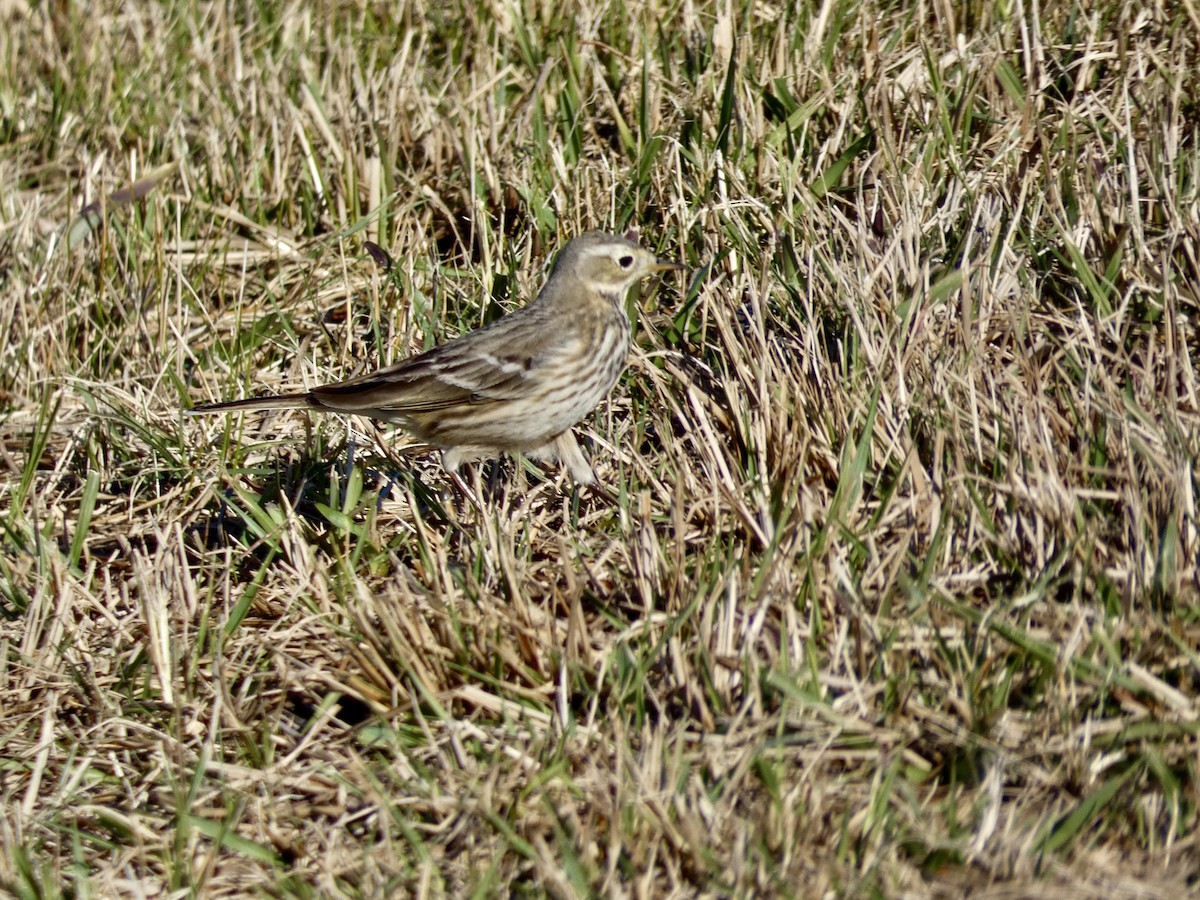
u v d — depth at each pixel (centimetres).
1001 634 827
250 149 1555
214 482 1146
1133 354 1060
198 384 1333
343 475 1180
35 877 838
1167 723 774
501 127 1480
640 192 1323
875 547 929
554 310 1101
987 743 782
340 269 1419
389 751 889
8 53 1838
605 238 1115
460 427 1101
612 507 1078
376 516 1110
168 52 1766
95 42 1808
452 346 1105
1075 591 852
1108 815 753
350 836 835
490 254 1340
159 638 979
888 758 796
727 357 1122
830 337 1130
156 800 896
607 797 781
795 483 978
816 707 804
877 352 1050
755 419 1038
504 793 822
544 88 1500
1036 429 962
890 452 1004
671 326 1212
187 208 1513
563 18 1577
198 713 952
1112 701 806
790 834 752
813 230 1207
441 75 1611
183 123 1614
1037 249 1158
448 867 791
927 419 1008
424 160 1497
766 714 832
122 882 818
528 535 1045
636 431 1130
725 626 862
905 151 1296
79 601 1071
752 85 1388
